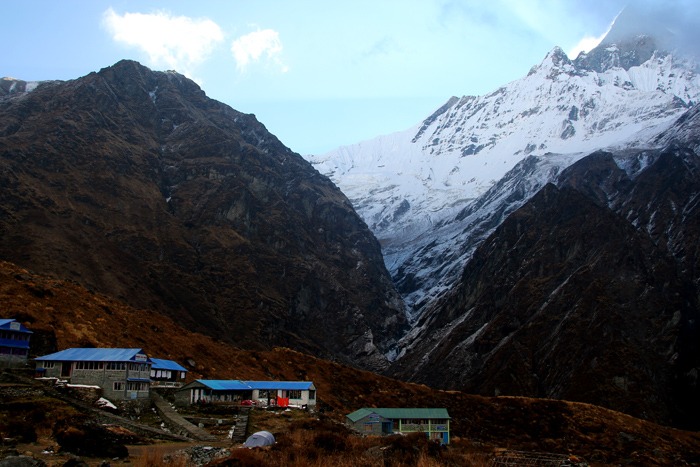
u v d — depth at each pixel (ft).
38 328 325.42
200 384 314.76
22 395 238.89
